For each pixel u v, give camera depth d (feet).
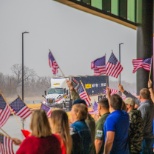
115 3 109.91
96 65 55.01
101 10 101.81
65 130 23.63
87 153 26.63
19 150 21.40
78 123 26.63
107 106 32.12
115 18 109.91
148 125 41.45
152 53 89.40
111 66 54.34
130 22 117.91
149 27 88.69
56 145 22.17
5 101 31.07
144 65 67.36
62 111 24.08
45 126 21.89
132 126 34.76
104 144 31.48
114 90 53.42
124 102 35.17
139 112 35.63
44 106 34.22
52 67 57.06
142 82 86.79
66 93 140.87
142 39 89.10
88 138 26.73
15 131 104.83
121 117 31.09
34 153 21.18
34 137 21.67
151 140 41.75
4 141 28.78
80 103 28.68
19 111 34.09
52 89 145.07
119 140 31.17
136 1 118.93
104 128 31.35
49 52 57.41
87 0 93.97
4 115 31.07
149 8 88.33
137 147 34.86
